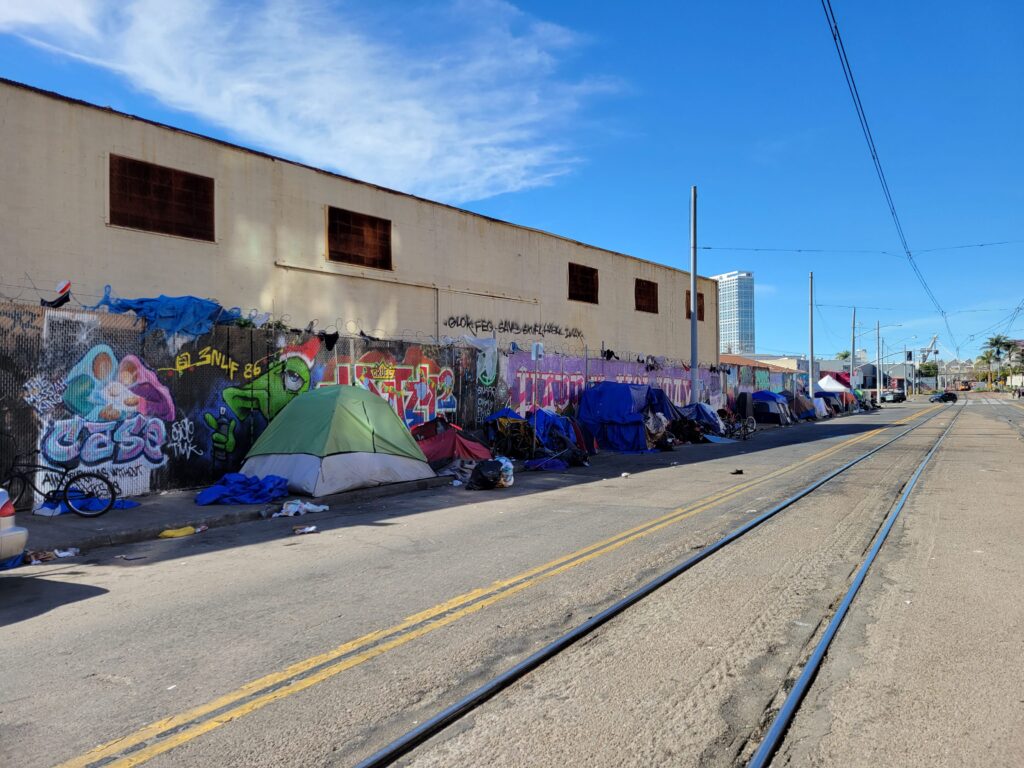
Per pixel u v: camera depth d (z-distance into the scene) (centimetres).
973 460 1573
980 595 542
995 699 364
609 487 1203
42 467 962
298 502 1002
